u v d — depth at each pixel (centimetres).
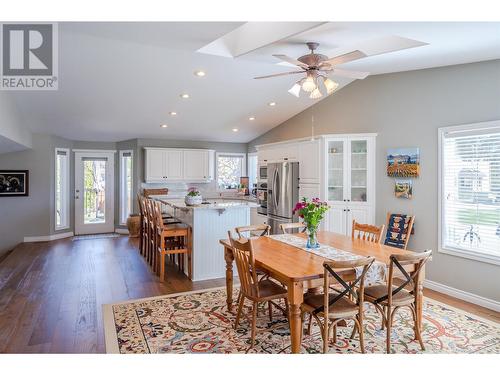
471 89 374
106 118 601
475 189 371
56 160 717
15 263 520
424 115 421
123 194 793
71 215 756
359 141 496
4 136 435
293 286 234
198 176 792
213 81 479
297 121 650
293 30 303
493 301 352
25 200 678
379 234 342
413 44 319
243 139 836
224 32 310
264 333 295
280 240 350
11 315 328
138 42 347
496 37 291
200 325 308
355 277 261
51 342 276
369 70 442
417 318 276
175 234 446
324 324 245
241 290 295
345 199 500
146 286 417
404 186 443
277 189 615
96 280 438
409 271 285
